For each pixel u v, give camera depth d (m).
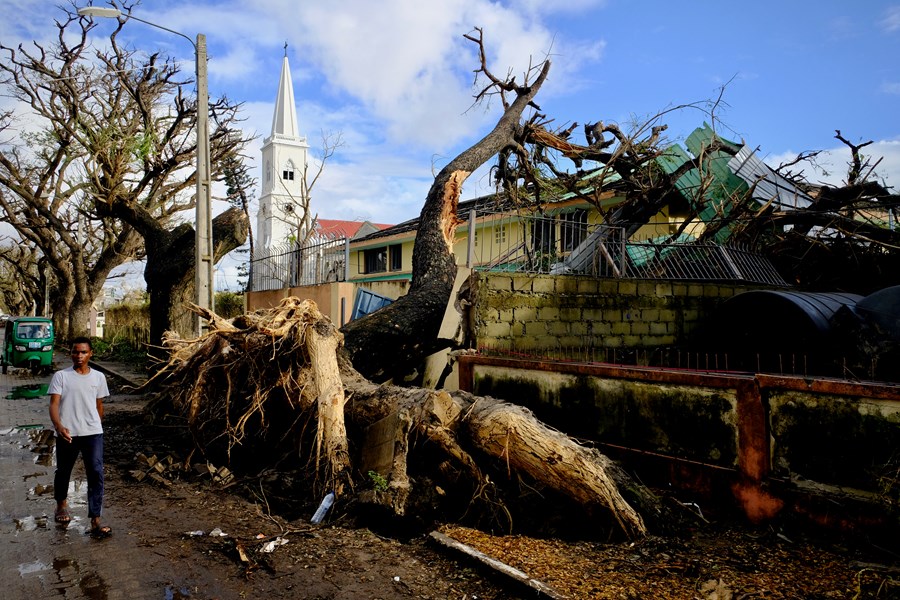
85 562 4.76
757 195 13.38
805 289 12.02
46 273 40.72
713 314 9.73
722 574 4.37
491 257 9.76
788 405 5.16
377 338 9.18
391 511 5.62
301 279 14.74
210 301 12.37
